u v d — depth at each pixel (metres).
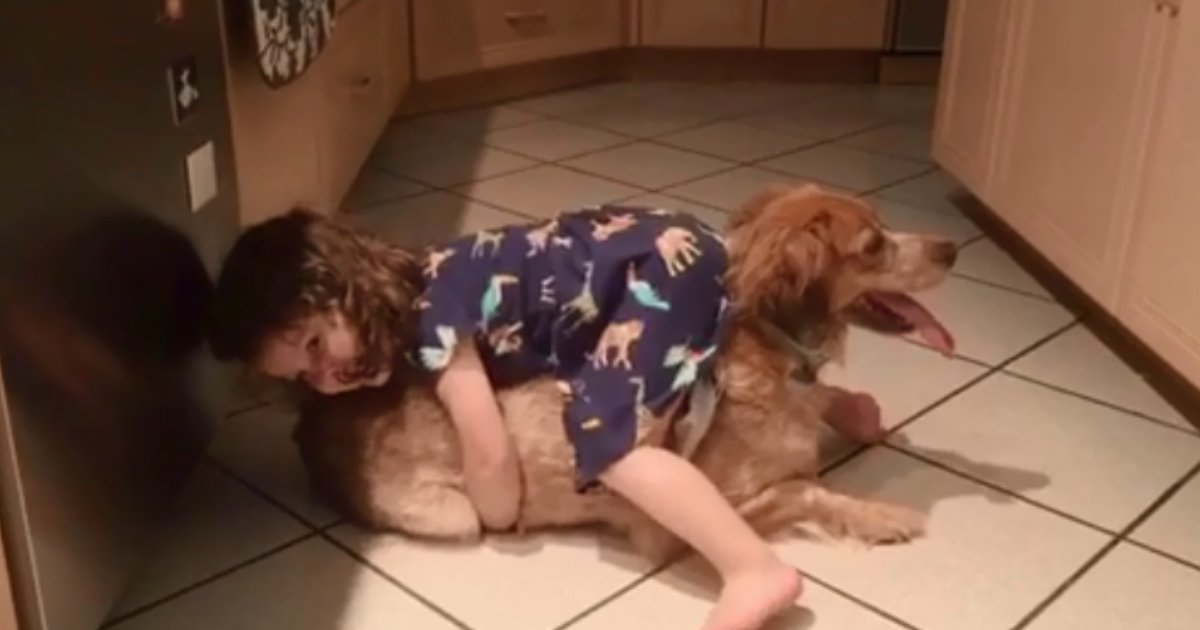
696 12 3.56
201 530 1.33
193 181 1.23
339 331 1.17
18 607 0.89
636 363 1.20
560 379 1.27
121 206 1.04
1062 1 1.92
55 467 0.91
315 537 1.32
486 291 1.25
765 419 1.28
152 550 1.25
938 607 1.23
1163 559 1.32
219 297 1.20
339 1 2.12
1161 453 1.53
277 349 1.18
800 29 3.57
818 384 1.40
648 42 3.58
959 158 2.41
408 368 1.26
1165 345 1.59
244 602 1.21
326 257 1.18
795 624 1.19
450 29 3.14
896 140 2.99
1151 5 1.62
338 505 1.35
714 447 1.28
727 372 1.26
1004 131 2.16
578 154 2.81
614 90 3.50
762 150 2.88
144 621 1.18
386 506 1.29
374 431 1.28
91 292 0.98
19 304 0.85
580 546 1.32
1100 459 1.52
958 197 2.54
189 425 1.23
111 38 1.01
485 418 1.23
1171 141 1.57
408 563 1.28
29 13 0.86
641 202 2.46
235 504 1.38
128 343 1.06
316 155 1.88
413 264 1.29
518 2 3.26
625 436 1.19
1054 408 1.64
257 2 1.53
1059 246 1.93
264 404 1.60
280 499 1.39
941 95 2.51
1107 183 1.76
